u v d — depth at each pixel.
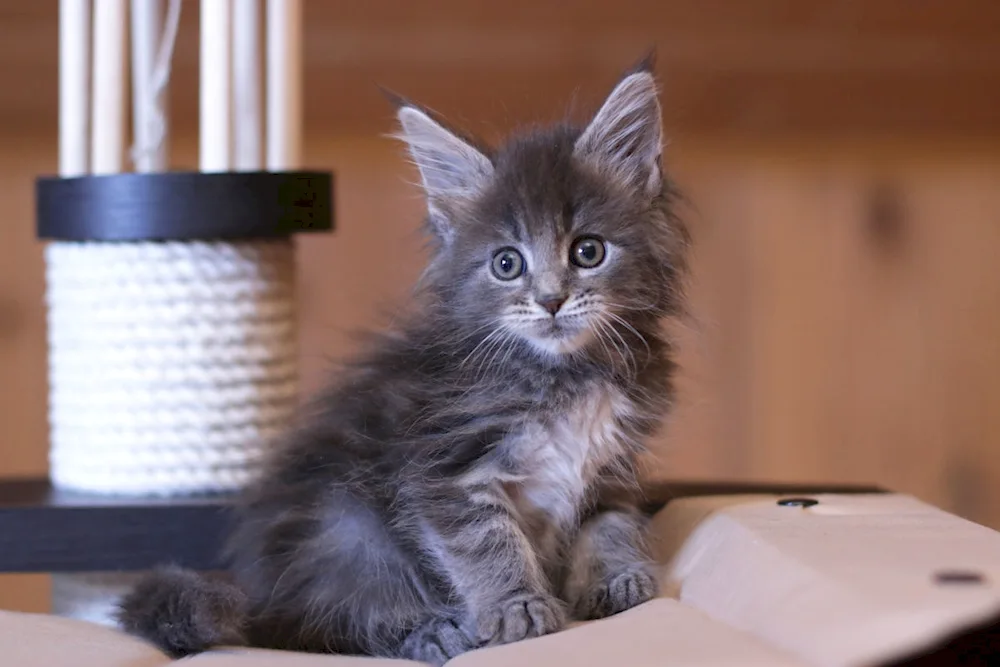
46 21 1.32
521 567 1.02
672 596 1.01
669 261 1.08
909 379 1.41
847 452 1.42
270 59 1.15
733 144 1.39
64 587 1.12
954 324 1.41
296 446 1.07
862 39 1.36
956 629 0.86
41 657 0.95
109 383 1.12
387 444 1.04
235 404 1.13
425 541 1.03
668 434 1.25
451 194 1.08
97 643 0.98
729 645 0.91
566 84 1.35
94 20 1.16
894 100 1.38
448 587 1.03
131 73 1.21
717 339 1.40
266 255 1.14
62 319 1.13
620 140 1.07
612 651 0.92
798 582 0.92
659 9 1.35
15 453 1.37
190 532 1.09
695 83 1.37
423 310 1.09
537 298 1.04
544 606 1.01
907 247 1.40
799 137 1.39
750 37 1.36
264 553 1.05
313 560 1.04
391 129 1.28
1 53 1.32
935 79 1.38
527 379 1.05
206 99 1.12
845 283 1.40
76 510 1.09
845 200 1.40
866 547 0.96
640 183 1.07
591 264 1.05
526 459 1.04
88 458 1.13
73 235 1.11
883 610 0.88
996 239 1.40
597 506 1.07
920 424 1.42
